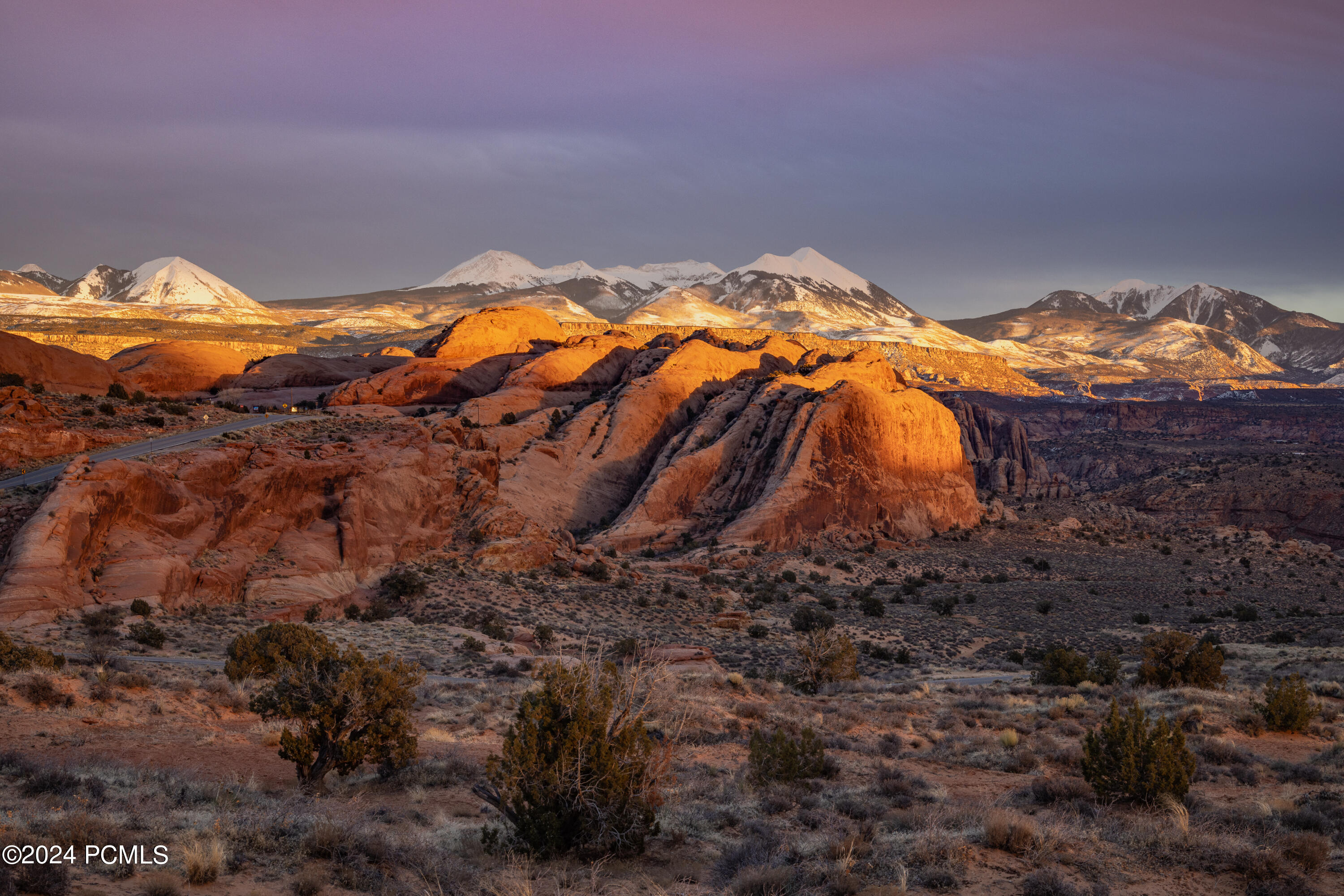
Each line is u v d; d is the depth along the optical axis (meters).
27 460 65.50
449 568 79.06
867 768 24.64
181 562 56.44
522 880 13.62
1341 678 47.72
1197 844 15.72
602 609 79.12
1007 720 33.44
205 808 16.48
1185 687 42.03
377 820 17.30
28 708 25.44
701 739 27.81
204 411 89.06
